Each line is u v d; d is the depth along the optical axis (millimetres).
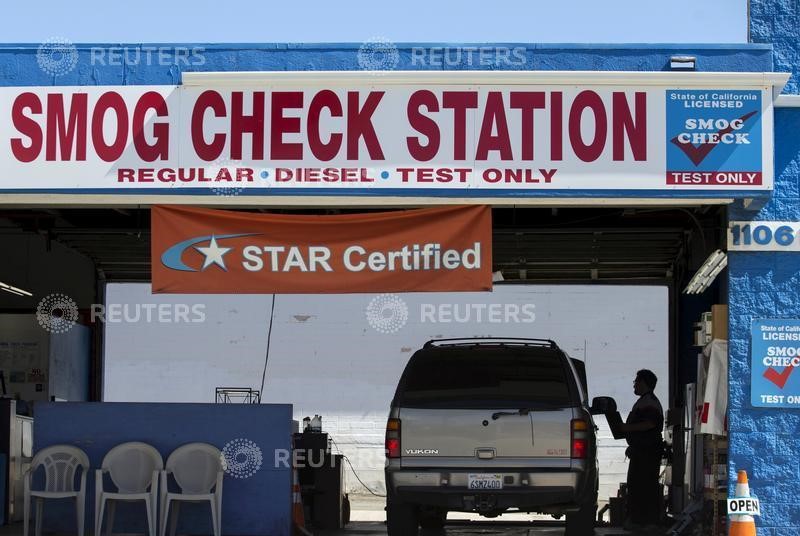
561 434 14586
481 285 15008
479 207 15070
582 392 16797
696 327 18688
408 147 14695
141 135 14812
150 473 16266
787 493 14609
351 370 27156
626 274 23391
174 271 15164
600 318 26672
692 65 14891
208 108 14820
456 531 18500
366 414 27000
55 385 23984
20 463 19266
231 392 26531
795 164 14992
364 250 15109
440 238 15094
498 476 14508
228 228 15203
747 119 14547
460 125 14695
